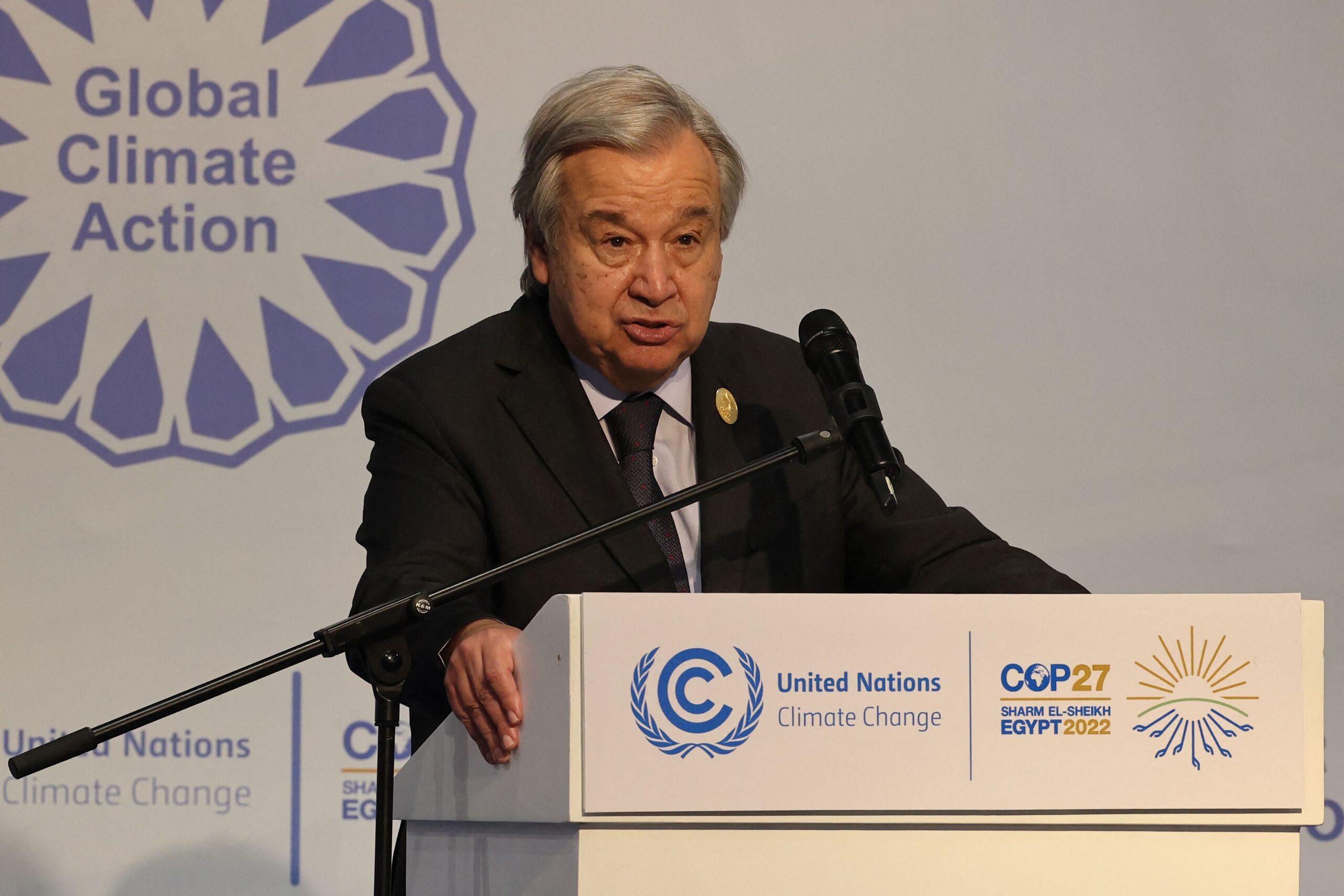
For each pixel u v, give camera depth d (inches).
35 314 438.6
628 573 273.4
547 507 278.5
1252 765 196.2
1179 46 447.5
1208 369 442.9
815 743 187.0
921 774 188.5
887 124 448.5
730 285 443.8
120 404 438.0
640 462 290.7
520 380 292.2
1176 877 195.9
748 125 447.5
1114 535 440.1
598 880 184.7
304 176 444.5
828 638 188.7
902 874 189.8
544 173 280.4
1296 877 198.7
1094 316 444.5
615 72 282.5
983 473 441.4
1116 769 193.0
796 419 302.5
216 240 442.3
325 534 438.9
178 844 424.8
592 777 182.4
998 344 444.5
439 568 259.8
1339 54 446.6
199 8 444.8
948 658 191.0
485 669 207.5
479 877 217.0
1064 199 446.9
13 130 441.1
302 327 442.3
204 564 436.1
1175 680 195.8
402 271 445.1
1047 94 447.5
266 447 439.8
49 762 208.8
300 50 446.0
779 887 187.3
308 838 427.8
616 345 280.4
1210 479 440.8
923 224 446.9
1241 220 444.5
